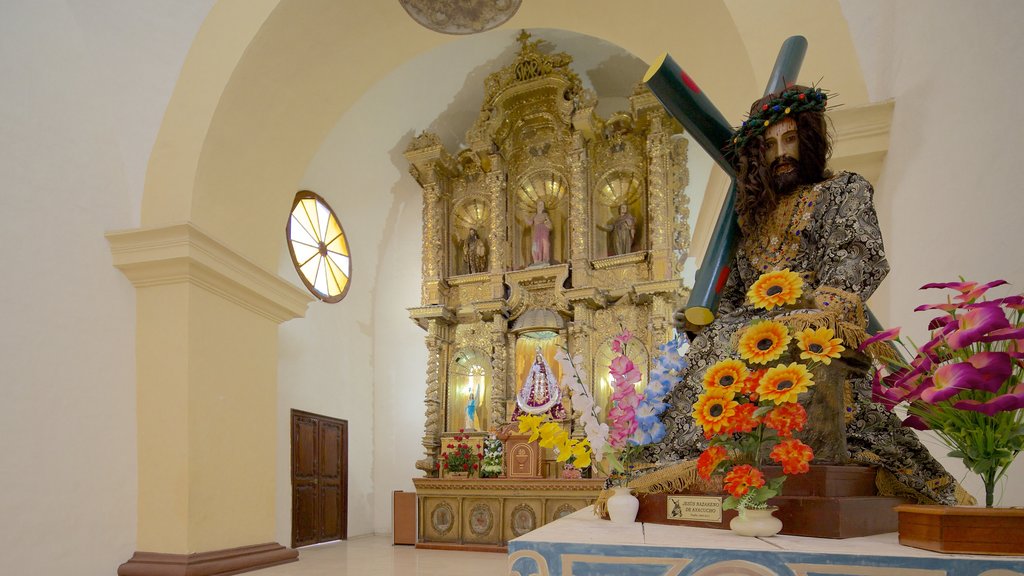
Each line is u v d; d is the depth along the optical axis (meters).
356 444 10.75
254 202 6.57
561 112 10.99
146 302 5.75
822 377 1.87
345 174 11.03
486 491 8.79
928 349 1.75
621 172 10.95
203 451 5.65
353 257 11.31
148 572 5.23
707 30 5.03
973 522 1.40
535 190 11.40
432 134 11.42
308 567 6.66
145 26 5.85
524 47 10.97
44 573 4.78
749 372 1.77
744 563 1.42
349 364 10.82
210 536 5.63
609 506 2.07
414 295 11.81
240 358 6.26
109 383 5.45
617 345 2.41
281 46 6.10
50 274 5.12
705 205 6.53
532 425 2.48
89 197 5.53
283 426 8.88
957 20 2.93
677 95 2.26
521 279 10.81
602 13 6.10
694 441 2.20
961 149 2.89
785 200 2.19
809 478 1.74
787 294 1.76
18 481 4.69
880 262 1.96
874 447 1.99
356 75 6.98
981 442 1.64
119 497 5.38
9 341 4.77
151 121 5.95
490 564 7.34
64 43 5.52
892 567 1.36
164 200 5.84
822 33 4.06
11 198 4.92
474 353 11.02
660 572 1.46
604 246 10.95
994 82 2.64
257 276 6.44
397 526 9.37
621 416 2.29
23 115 5.08
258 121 6.32
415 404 11.33
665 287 9.87
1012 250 2.53
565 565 1.51
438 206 11.52
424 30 6.82
